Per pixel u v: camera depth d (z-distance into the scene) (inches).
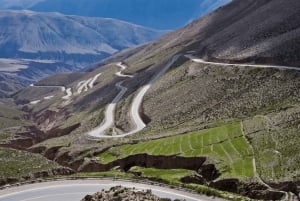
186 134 5182.1
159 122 6555.1
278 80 5930.1
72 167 5492.1
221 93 6422.2
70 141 6963.6
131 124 7194.9
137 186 3506.4
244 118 5221.5
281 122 4389.8
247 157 3895.2
